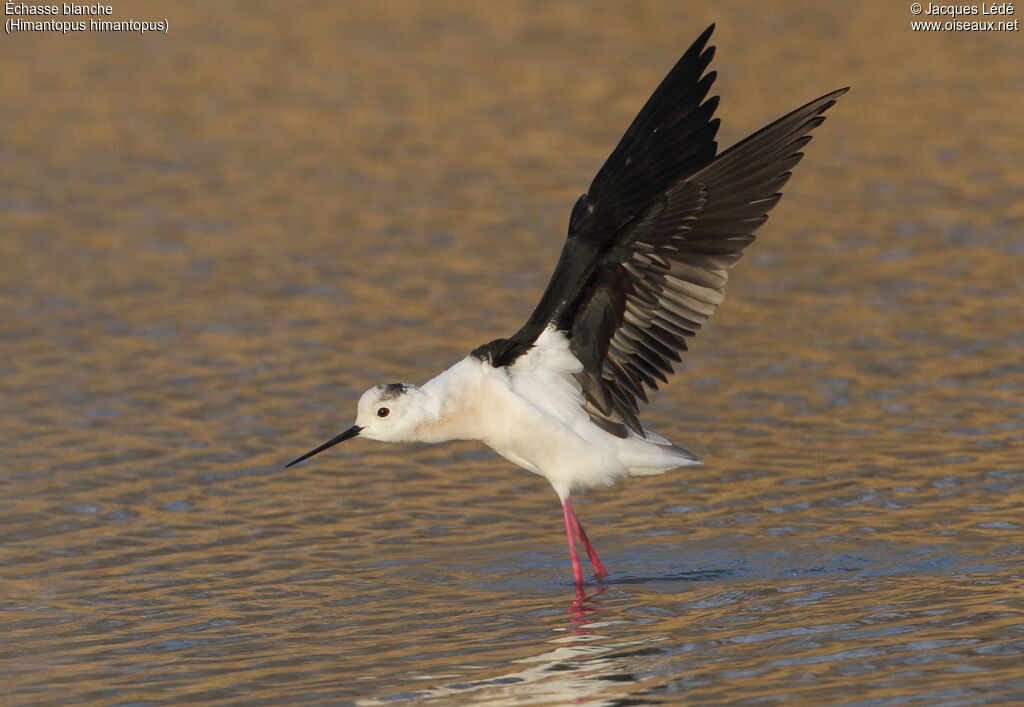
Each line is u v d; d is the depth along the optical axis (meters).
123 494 12.84
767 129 10.08
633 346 10.79
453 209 21.41
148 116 25.80
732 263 10.38
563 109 25.41
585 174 22.58
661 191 10.10
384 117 25.52
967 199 21.41
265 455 13.79
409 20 30.83
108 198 22.11
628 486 13.02
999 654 8.76
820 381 15.30
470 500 12.82
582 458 11.05
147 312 17.77
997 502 12.05
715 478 13.02
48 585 10.93
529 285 18.38
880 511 12.02
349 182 22.72
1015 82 26.42
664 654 9.15
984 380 15.15
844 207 21.33
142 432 14.28
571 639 9.56
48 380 15.64
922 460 13.13
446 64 27.92
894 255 19.31
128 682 9.06
